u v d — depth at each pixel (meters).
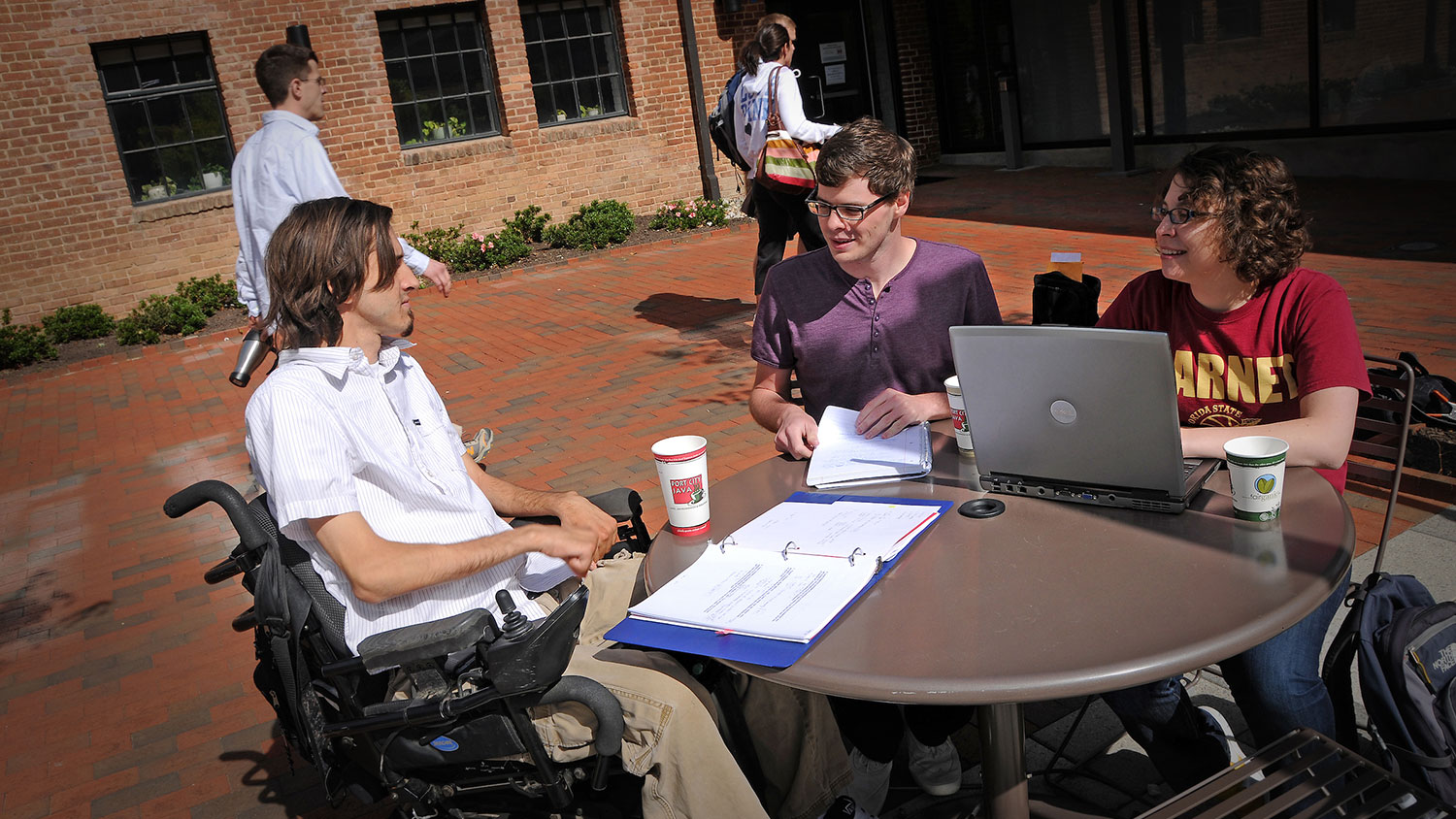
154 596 4.67
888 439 2.66
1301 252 2.27
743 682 2.22
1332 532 1.92
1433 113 9.38
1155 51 11.48
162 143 10.69
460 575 2.11
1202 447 2.19
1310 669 2.12
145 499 5.98
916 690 1.59
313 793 3.07
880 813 2.62
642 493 4.91
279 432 2.04
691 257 10.93
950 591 1.89
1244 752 2.61
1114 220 9.45
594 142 12.42
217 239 10.81
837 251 2.71
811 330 2.89
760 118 6.57
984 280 2.83
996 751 2.09
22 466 6.89
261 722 3.51
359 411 2.22
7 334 9.62
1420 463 3.92
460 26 11.78
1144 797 2.55
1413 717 1.95
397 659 1.87
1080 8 12.18
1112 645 1.63
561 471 5.38
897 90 14.19
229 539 5.23
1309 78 10.20
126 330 9.88
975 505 2.23
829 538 2.15
